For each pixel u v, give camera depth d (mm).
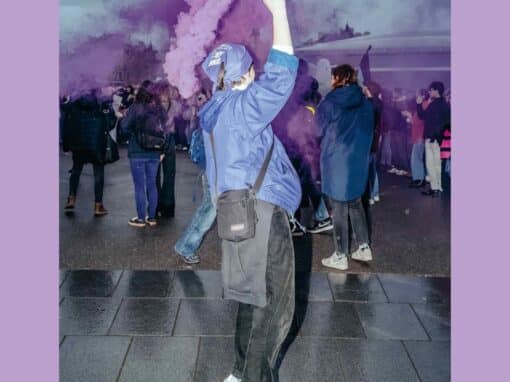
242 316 3615
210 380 3734
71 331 4340
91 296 4984
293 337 4293
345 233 5684
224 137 3270
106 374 3785
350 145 5520
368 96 8453
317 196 7070
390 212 8203
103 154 7773
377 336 4336
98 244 6492
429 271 5723
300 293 5105
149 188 7254
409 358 4031
